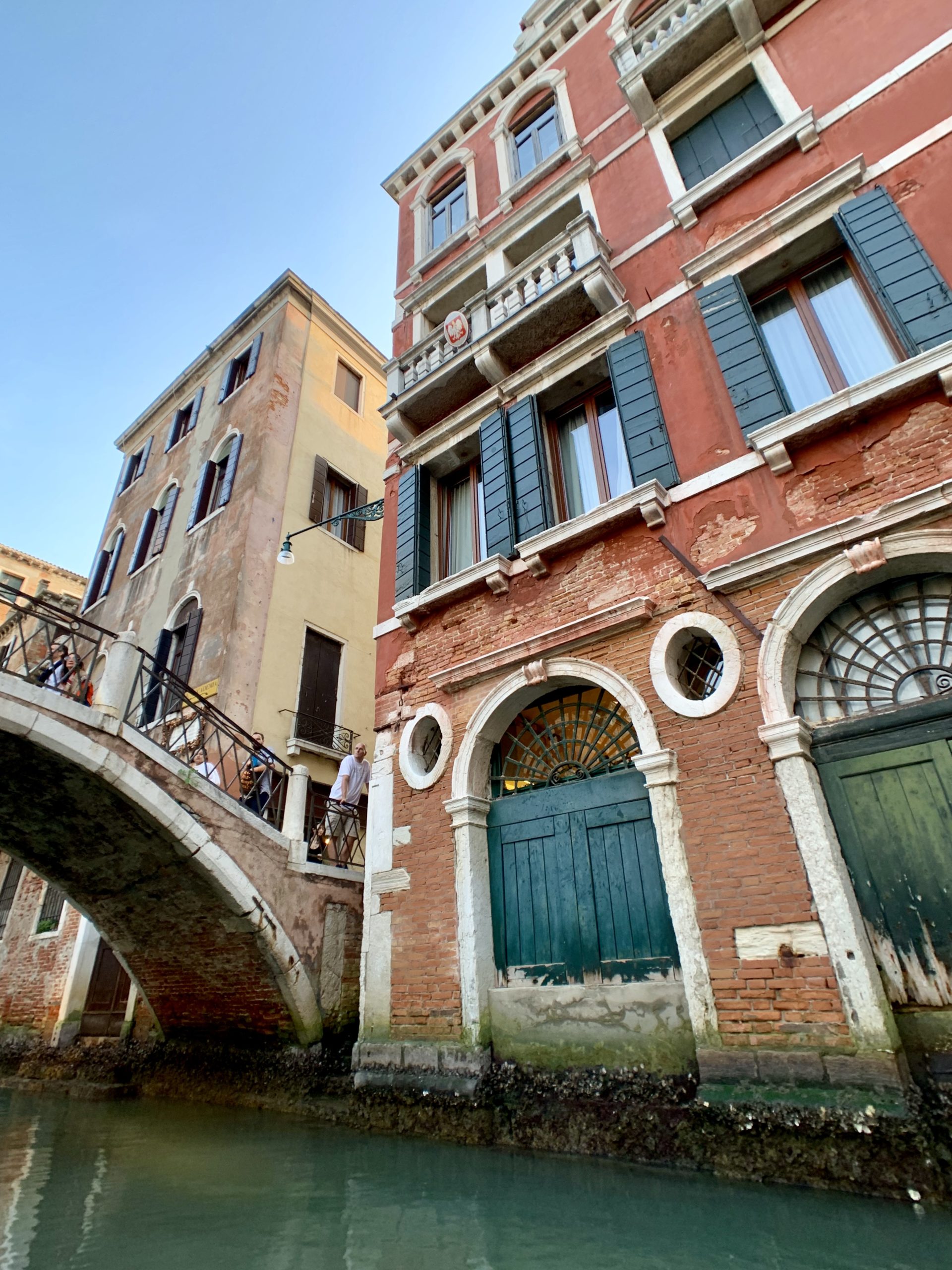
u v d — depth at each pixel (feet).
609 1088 15.83
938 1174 11.28
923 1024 13.16
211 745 31.71
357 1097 19.52
